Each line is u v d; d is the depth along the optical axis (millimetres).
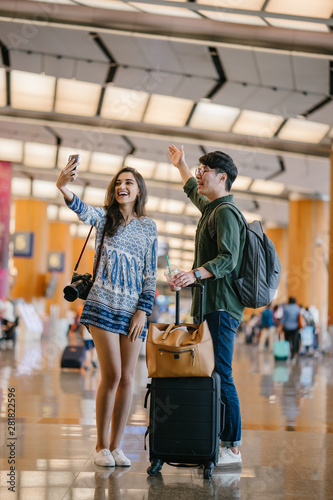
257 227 4168
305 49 12523
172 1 11195
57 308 35531
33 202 36281
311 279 28312
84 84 17594
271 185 27625
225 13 11461
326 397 8484
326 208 28219
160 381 3756
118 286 4012
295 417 6516
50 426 5445
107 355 3969
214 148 20844
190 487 3508
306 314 19938
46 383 9469
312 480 3721
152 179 27969
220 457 4074
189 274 3822
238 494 3385
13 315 22250
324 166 21797
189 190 4797
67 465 3963
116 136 21266
